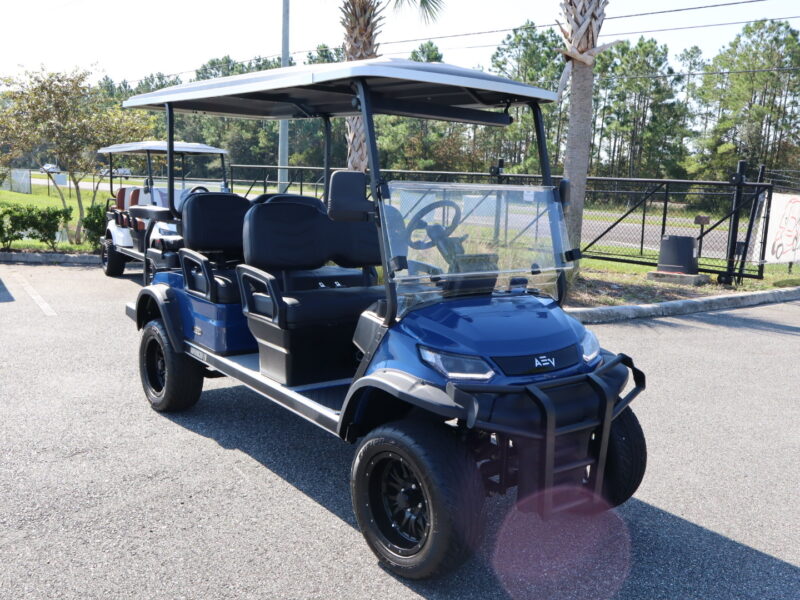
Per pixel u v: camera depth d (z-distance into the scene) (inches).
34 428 192.4
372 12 432.8
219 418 205.5
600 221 887.7
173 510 150.0
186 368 199.5
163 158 542.6
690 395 236.7
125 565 128.8
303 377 163.0
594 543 141.9
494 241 148.0
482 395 119.5
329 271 212.5
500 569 131.7
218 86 178.4
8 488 157.2
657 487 168.4
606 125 2193.7
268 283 160.6
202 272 189.6
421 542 123.0
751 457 186.9
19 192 1395.2
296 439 191.3
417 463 120.6
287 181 713.0
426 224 140.0
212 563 130.3
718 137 1987.0
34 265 491.5
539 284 153.6
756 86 2062.0
